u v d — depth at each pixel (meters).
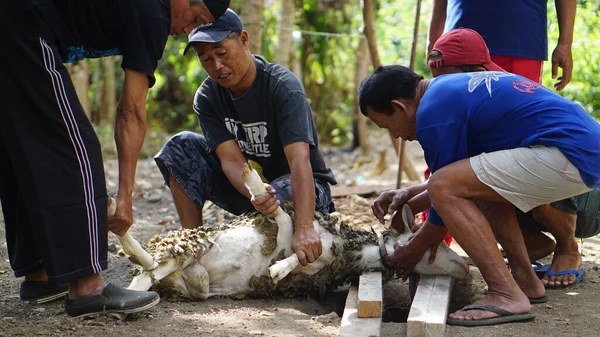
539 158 3.59
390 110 3.88
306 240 3.88
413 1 11.23
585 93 7.52
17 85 3.30
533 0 4.76
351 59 12.46
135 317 3.64
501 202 3.91
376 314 3.51
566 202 4.20
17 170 3.36
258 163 4.60
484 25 4.77
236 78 4.15
